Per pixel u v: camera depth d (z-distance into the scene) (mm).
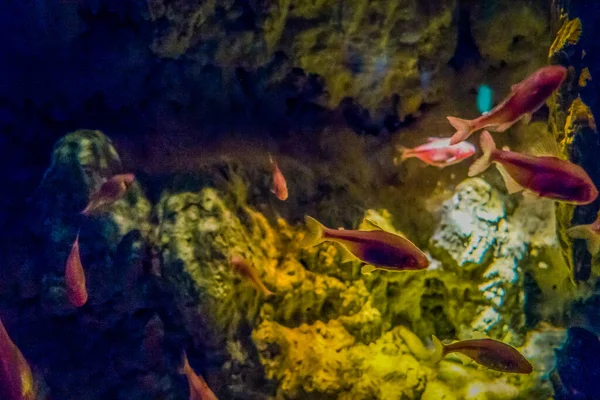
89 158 816
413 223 938
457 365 903
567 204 899
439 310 953
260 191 897
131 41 857
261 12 841
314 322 878
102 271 805
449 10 908
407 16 888
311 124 950
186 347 824
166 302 819
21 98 932
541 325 932
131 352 830
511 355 756
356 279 892
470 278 921
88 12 856
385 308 916
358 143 954
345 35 882
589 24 897
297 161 926
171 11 824
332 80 914
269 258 860
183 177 854
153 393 838
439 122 963
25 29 883
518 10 918
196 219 821
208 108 911
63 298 803
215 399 714
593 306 927
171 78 882
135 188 836
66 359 842
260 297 841
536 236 936
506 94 958
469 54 962
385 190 951
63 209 808
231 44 862
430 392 874
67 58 890
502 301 913
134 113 907
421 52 923
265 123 936
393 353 885
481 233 919
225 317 808
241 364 821
